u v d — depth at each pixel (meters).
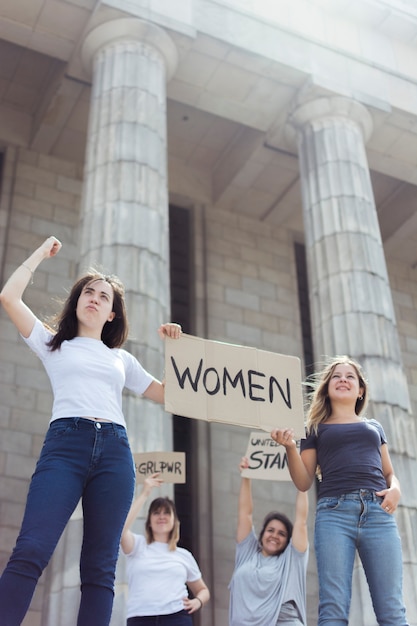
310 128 17.19
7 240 18.25
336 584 4.68
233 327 20.39
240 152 20.61
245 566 7.55
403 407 13.55
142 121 14.37
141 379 4.67
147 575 7.50
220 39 16.03
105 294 4.55
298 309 21.67
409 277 24.31
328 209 15.85
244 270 21.42
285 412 4.98
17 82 19.03
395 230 22.97
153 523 7.88
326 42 17.48
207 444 18.30
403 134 18.23
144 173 13.77
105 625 3.64
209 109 17.84
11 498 15.48
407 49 18.66
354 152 16.75
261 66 16.66
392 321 14.73
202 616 16.20
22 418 16.31
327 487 5.00
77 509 10.20
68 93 18.09
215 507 17.55
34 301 17.77
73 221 19.33
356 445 5.11
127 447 4.02
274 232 22.59
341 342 14.19
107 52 15.30
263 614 7.10
